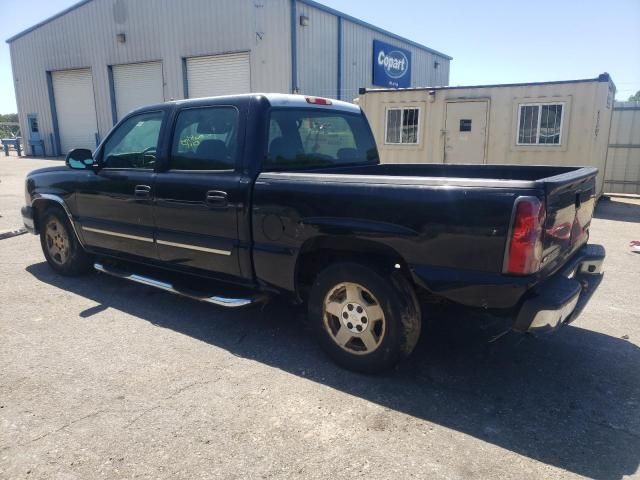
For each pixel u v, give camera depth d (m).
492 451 2.79
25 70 26.98
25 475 2.58
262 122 4.00
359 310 3.54
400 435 2.92
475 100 11.70
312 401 3.27
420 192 3.16
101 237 5.21
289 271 3.79
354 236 3.41
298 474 2.59
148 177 4.59
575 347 4.10
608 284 5.76
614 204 12.44
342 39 20.91
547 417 3.11
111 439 2.87
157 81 22.31
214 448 2.79
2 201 11.83
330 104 4.77
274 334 4.32
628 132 13.79
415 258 3.23
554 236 3.17
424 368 3.72
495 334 4.31
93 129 25.39
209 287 4.52
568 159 11.03
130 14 22.19
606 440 2.89
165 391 3.38
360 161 5.16
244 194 3.91
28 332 4.32
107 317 4.67
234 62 19.95
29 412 3.13
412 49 26.67
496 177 4.81
